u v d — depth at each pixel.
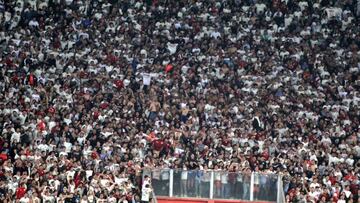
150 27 149.62
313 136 130.25
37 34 147.62
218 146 126.62
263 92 138.25
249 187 122.06
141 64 142.75
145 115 132.88
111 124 128.75
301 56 146.62
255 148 127.12
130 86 138.88
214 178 122.31
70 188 119.12
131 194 119.81
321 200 120.50
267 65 143.50
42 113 130.88
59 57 143.25
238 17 152.12
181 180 122.38
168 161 124.75
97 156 123.88
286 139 129.12
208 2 153.88
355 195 122.00
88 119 130.00
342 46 149.50
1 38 146.12
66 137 127.00
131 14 151.88
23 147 124.94
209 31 149.50
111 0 153.62
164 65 142.38
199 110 133.50
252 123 131.88
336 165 125.44
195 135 128.12
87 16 151.38
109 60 142.75
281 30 151.25
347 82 142.38
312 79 142.62
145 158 124.94
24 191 118.31
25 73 140.00
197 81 139.25
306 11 154.12
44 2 153.00
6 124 128.62
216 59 143.88
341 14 154.75
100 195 118.06
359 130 133.12
